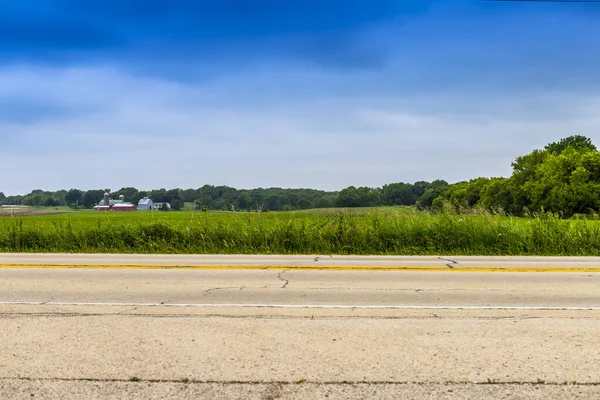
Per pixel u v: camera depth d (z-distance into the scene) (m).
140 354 5.04
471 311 6.97
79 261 13.15
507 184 103.06
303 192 184.50
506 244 16.31
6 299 7.78
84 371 4.57
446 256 15.28
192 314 6.76
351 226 17.33
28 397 4.05
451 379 4.41
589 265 12.45
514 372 4.57
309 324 6.21
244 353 5.08
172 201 182.50
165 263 12.70
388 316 6.66
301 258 14.40
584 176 78.19
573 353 5.09
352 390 4.19
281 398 4.05
